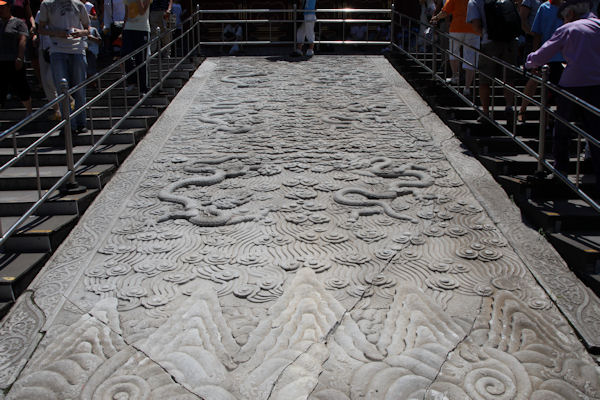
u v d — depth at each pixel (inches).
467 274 179.8
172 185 243.0
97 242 202.2
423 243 197.3
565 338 152.4
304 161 268.4
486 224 210.5
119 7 426.3
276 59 486.6
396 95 375.9
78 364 144.9
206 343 150.9
